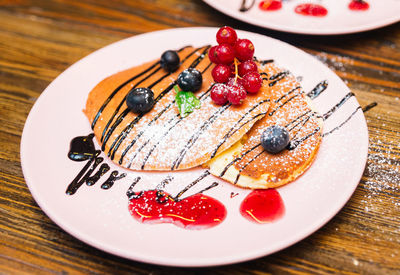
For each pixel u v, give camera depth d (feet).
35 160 1.02
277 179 0.96
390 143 1.08
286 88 1.12
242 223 0.91
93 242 0.87
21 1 1.55
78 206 0.95
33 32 1.43
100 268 0.90
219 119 1.04
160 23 1.44
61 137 1.09
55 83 1.17
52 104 1.14
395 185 1.00
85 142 1.08
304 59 1.19
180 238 0.89
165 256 0.85
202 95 1.10
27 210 1.00
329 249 0.91
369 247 0.91
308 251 0.91
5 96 1.25
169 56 1.15
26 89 1.26
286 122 1.05
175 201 0.97
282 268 0.89
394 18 1.28
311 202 0.93
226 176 0.99
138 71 1.20
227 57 1.05
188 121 1.05
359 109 1.06
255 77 1.04
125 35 1.41
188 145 1.02
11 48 1.38
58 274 0.89
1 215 0.99
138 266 0.91
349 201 0.98
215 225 0.91
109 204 0.96
